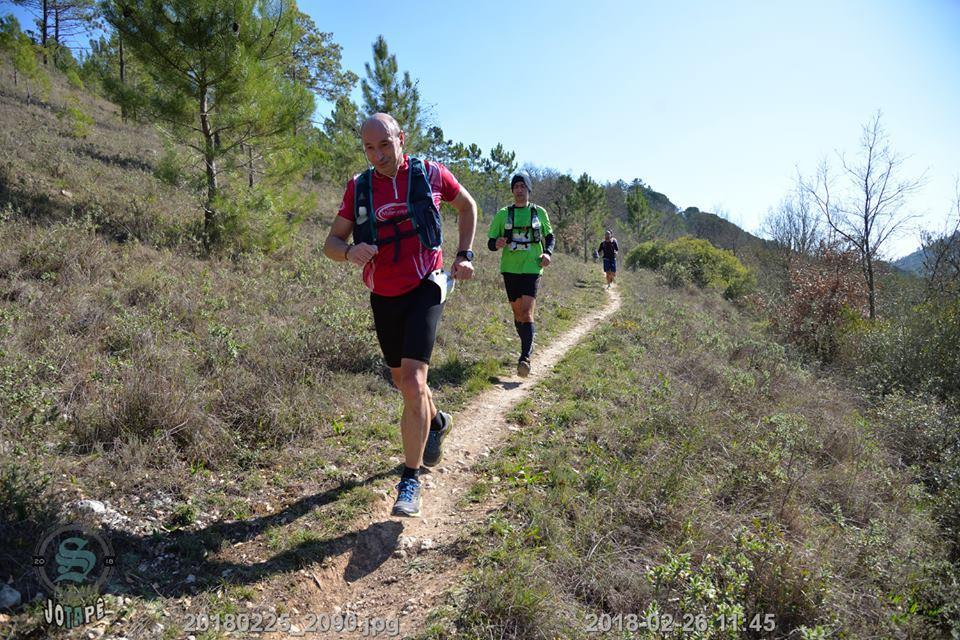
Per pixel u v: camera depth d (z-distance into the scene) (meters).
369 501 3.10
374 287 2.85
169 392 3.48
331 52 26.59
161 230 8.00
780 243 21.67
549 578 2.48
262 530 2.79
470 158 32.59
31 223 6.76
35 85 19.70
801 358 9.14
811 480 3.91
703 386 5.77
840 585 2.68
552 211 40.62
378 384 4.62
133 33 8.13
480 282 9.71
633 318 9.13
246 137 9.07
